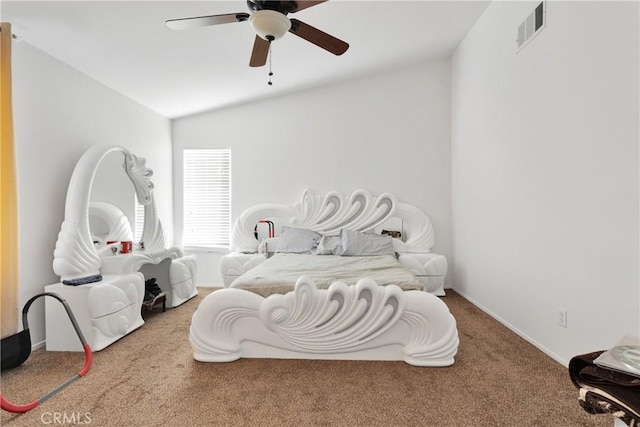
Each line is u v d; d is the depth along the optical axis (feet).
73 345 8.96
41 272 9.40
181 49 10.46
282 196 16.21
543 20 8.39
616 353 3.48
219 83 13.38
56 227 9.91
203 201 16.66
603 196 6.63
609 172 6.48
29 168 9.10
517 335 9.79
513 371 7.59
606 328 6.61
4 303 7.91
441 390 6.84
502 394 6.66
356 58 13.61
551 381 7.13
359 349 8.25
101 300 9.01
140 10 8.30
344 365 8.00
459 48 14.25
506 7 10.25
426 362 7.87
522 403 6.35
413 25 11.87
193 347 8.27
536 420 5.83
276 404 6.40
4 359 7.54
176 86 13.00
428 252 14.93
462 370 7.68
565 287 7.76
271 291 8.46
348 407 6.29
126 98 13.32
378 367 7.89
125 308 9.90
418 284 8.56
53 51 9.55
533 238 9.00
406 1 10.31
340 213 15.40
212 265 16.48
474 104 12.78
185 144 16.61
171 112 15.62
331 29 11.27
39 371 7.79
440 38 13.37
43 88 9.52
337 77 15.23
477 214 12.63
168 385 7.11
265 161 16.28
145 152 14.57
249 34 10.18
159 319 11.61
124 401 6.52
